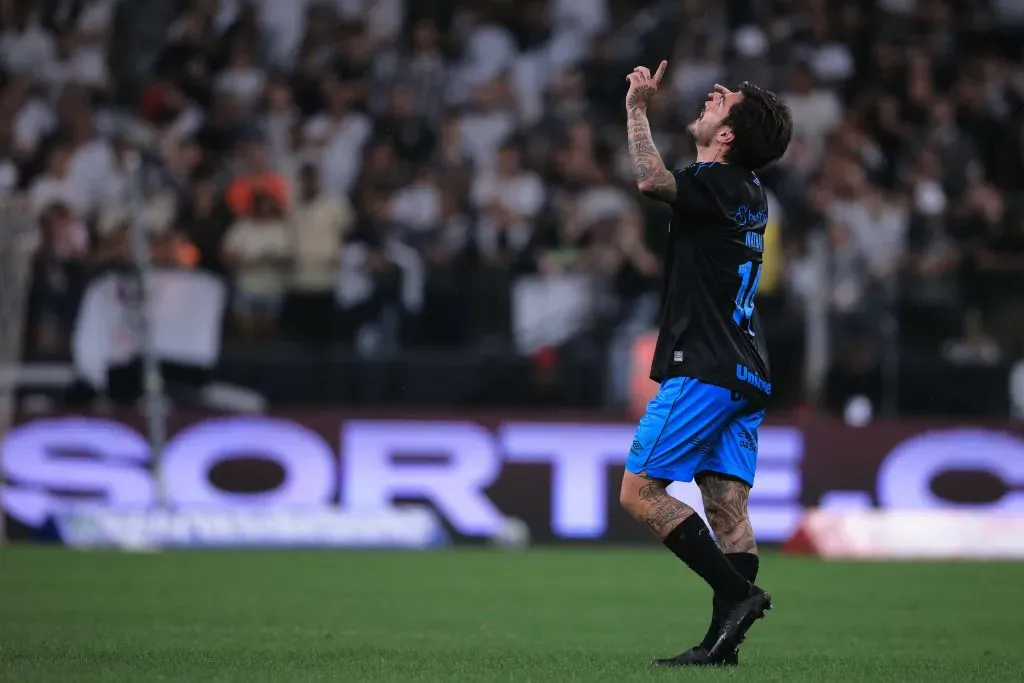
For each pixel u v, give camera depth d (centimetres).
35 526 4491
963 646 2344
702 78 6178
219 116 5959
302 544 4456
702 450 1902
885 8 6725
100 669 1814
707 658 1873
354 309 4841
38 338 4675
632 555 4319
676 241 1922
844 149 5709
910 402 4809
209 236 5169
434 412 4669
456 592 3256
